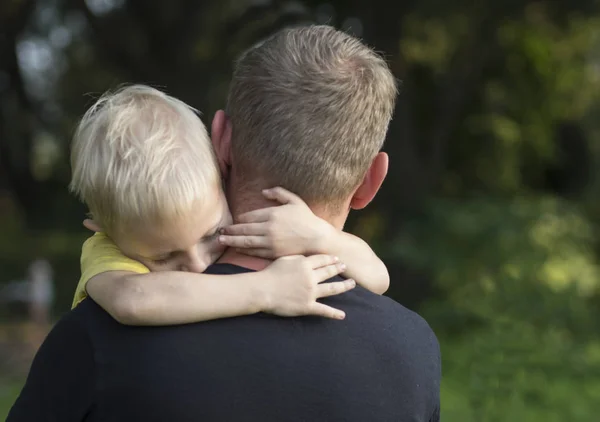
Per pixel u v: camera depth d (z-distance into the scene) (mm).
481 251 10195
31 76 22156
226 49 13367
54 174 22656
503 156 16406
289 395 1412
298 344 1447
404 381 1510
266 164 1546
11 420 1439
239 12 14195
